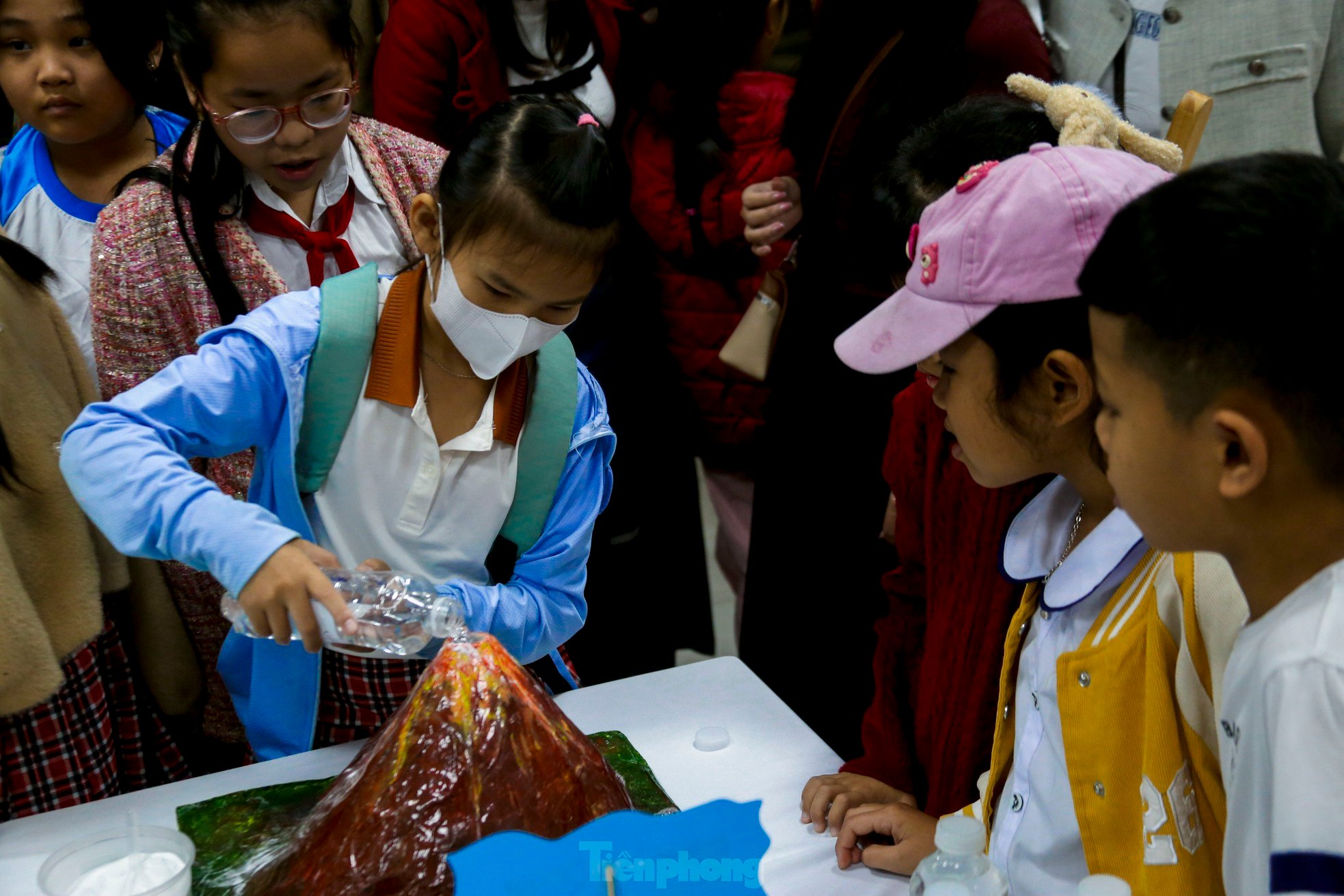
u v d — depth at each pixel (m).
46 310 1.61
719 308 2.44
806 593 2.25
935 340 0.97
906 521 1.37
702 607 2.62
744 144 2.31
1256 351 0.65
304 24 1.49
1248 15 2.12
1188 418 0.70
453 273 1.21
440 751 1.10
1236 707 0.76
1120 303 0.71
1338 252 0.64
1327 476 0.68
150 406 1.21
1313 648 0.68
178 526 1.14
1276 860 0.66
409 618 1.14
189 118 2.00
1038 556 1.08
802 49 2.43
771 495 2.26
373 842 1.08
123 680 1.74
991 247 0.93
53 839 1.24
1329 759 0.66
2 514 1.44
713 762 1.35
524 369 1.36
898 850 1.17
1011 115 1.12
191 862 1.12
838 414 2.14
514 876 1.00
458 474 1.35
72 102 1.81
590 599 2.43
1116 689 0.97
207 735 1.80
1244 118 2.18
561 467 1.38
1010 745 1.13
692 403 2.51
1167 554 0.94
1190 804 0.95
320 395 1.29
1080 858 1.05
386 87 2.23
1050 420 0.96
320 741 1.50
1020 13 2.01
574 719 1.43
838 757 1.37
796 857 1.20
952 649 1.24
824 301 2.11
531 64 2.23
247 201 1.69
